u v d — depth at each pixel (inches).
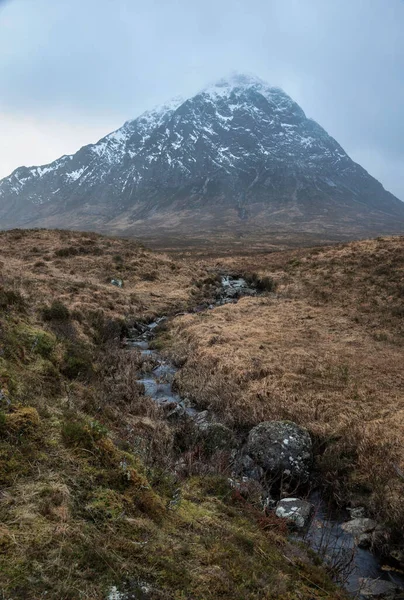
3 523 146.9
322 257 1371.8
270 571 174.1
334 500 304.8
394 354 605.9
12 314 429.1
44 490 167.3
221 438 356.2
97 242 1496.1
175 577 148.9
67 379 351.6
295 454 327.0
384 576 230.1
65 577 132.6
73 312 644.1
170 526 183.3
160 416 394.0
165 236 6225.4
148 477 217.9
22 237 1440.7
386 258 1189.1
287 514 264.7
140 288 1122.7
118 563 146.1
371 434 377.4
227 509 225.8
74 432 208.2
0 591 120.6
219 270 1561.3
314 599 169.3
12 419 202.7
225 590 151.1
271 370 529.7
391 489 299.3
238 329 732.7
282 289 1128.2
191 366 573.6
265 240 4909.0
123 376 479.2
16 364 303.7
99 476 189.8
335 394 465.7
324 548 227.5
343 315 839.7
